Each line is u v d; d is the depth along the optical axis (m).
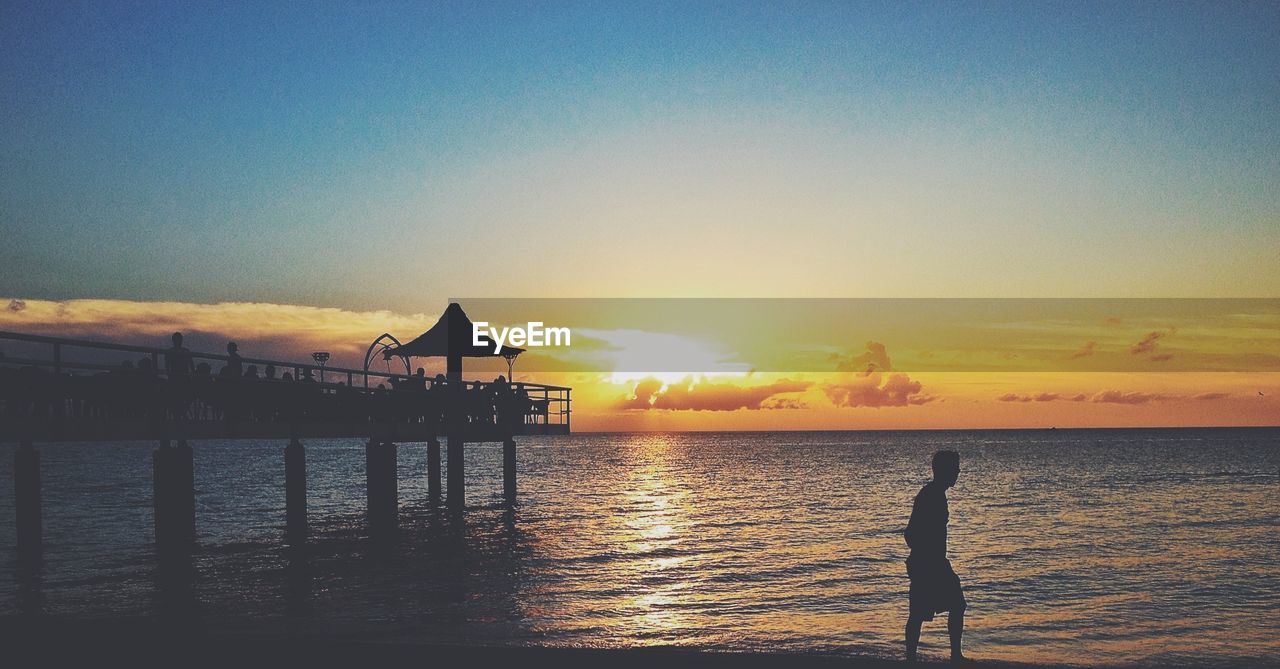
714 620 15.27
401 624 14.41
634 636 13.91
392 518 28.52
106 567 20.23
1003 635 14.58
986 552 24.64
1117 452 117.19
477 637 13.55
